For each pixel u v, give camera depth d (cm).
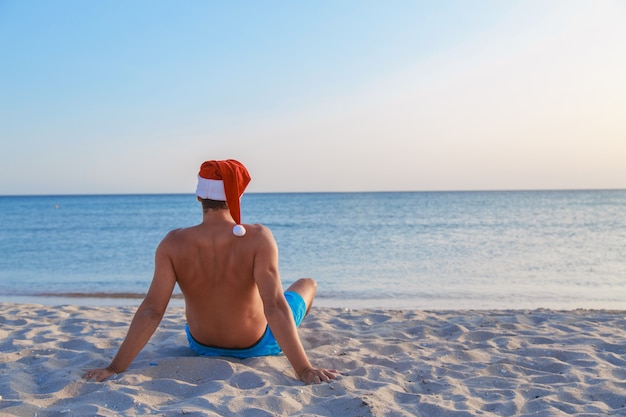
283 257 1781
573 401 292
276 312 313
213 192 318
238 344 345
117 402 273
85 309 655
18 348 411
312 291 422
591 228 3041
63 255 1956
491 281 1194
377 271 1397
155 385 301
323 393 293
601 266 1447
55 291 1073
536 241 2270
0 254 1998
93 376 311
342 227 3369
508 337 444
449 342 432
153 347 415
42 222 4634
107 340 434
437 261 1609
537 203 7425
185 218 5259
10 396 285
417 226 3381
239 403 267
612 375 338
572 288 1081
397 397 294
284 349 316
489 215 4656
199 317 338
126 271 1477
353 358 371
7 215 6034
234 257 318
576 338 443
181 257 320
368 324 538
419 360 367
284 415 259
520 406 281
